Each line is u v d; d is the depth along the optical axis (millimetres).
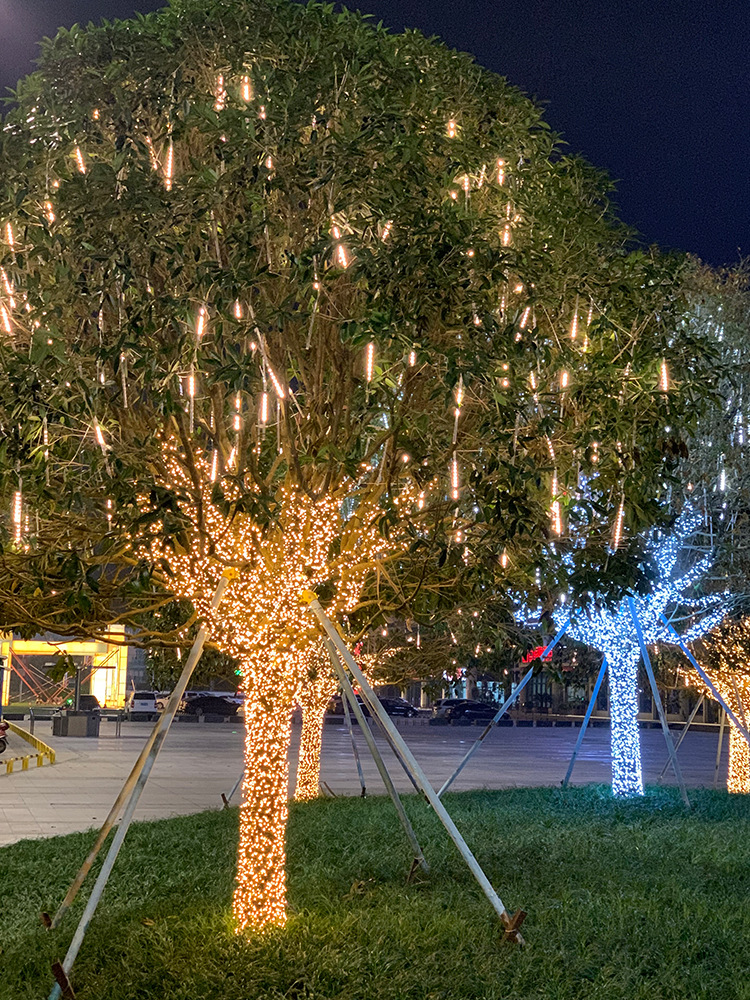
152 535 8117
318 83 8430
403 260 7855
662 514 9781
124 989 7477
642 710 69000
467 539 9453
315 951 8023
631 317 9258
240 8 8617
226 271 7734
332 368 9133
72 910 10461
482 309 8242
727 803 18797
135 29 8953
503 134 9508
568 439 9148
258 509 7723
